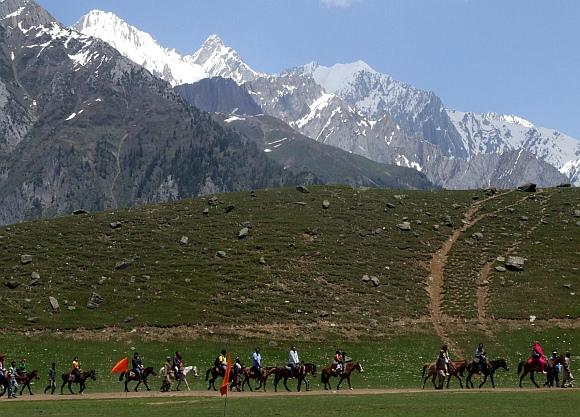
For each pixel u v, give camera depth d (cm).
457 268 12200
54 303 10594
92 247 12744
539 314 10575
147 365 8862
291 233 13225
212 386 7544
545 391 6594
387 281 11706
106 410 5391
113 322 10156
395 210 14500
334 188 15962
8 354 9000
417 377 8219
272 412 5119
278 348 9500
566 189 16038
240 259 12206
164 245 12775
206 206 14712
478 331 10175
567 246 12838
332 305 10856
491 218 14125
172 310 10506
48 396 6906
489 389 6988
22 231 13562
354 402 5728
